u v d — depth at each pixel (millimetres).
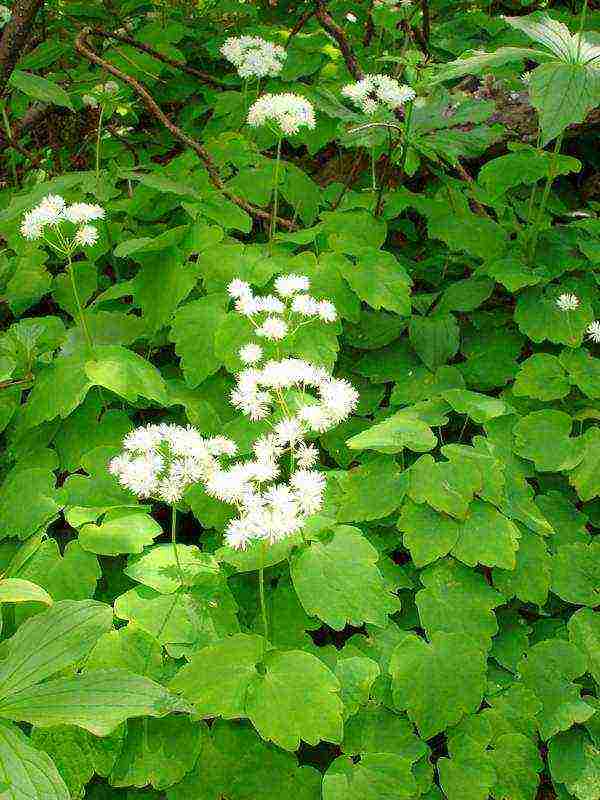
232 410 444
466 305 483
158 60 663
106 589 372
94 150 700
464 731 328
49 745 304
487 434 423
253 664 316
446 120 512
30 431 435
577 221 531
